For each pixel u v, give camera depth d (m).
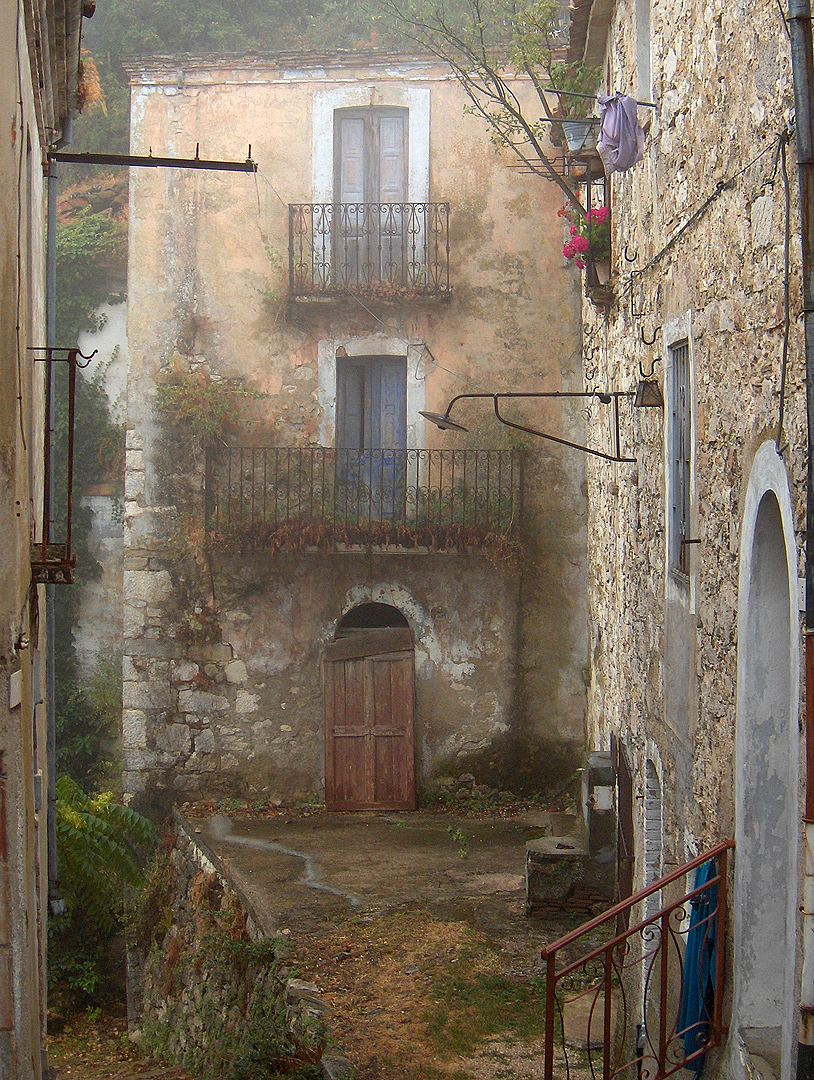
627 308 9.23
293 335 13.71
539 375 13.66
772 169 4.83
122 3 19.16
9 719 4.50
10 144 4.61
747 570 5.21
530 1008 8.19
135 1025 11.88
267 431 13.72
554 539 13.77
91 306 15.45
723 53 5.76
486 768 13.86
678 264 6.98
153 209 13.62
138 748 13.83
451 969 8.80
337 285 13.28
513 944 9.34
